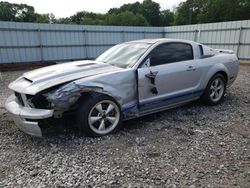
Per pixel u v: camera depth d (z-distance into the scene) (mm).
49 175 2768
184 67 4574
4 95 7070
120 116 3881
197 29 18344
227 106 5230
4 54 14977
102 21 59750
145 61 4129
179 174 2732
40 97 3438
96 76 3660
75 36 17375
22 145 3543
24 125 3434
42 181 2660
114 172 2793
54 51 16781
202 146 3395
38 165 2988
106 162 3014
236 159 3033
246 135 3740
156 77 4152
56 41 16703
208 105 5246
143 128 4082
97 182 2615
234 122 4301
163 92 4336
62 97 3279
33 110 3406
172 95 4461
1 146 3516
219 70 5172
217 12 48062
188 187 2502
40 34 16000
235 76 5703
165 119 4496
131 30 19641
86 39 17875
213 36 17344
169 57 4469
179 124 4242
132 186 2535
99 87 3596
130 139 3652
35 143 3592
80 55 17891
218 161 2994
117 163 2986
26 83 3670
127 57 4316
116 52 4668
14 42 15164
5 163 3062
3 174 2828
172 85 4438
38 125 3346
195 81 4828
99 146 3432
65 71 3830
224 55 5516
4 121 4504
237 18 45250
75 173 2791
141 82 4008
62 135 3816
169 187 2508
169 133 3865
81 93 3512
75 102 3490
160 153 3219
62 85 3490
